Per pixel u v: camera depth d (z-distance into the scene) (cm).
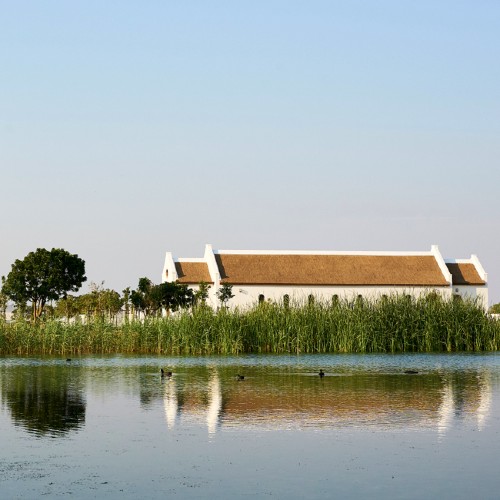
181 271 14150
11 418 3478
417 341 7312
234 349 7012
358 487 2366
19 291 12938
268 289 13800
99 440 3003
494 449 2823
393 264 14362
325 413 3584
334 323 7250
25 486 2384
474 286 14288
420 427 3231
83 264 13550
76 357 6631
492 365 5897
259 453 2780
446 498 2258
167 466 2614
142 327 7138
